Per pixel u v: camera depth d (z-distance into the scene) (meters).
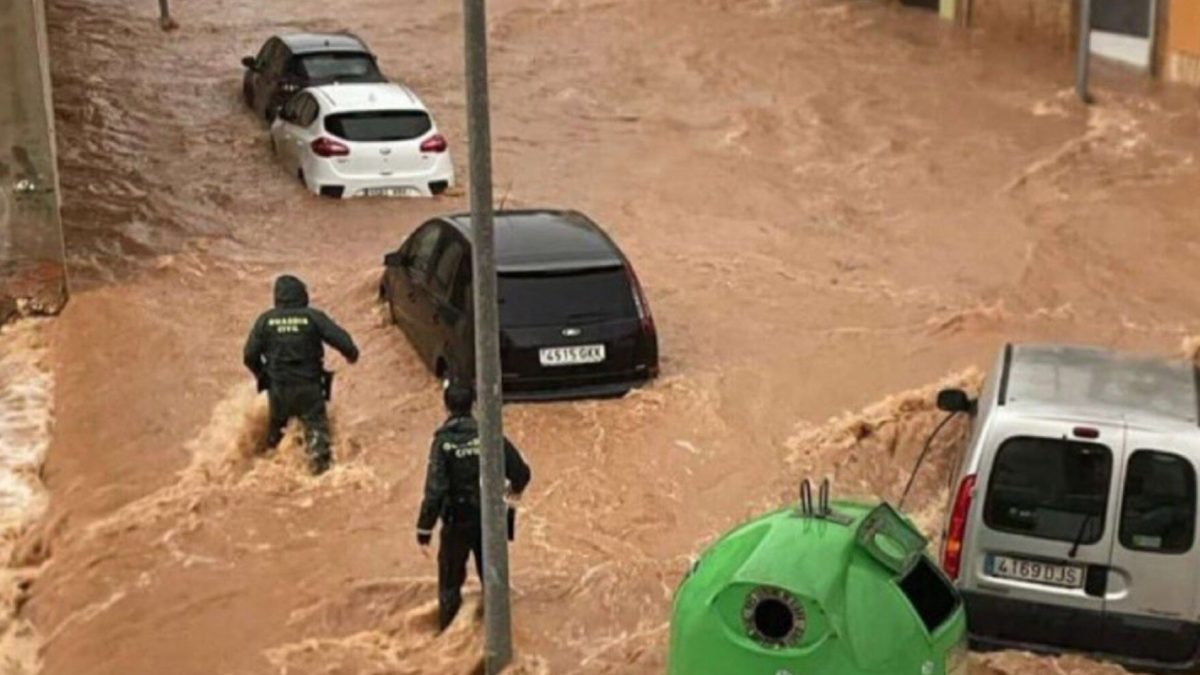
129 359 21.27
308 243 26.08
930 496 17.36
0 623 15.45
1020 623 13.41
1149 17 35.25
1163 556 13.10
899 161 30.42
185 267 24.77
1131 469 13.11
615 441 18.52
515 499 16.86
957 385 19.72
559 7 41.81
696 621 9.92
